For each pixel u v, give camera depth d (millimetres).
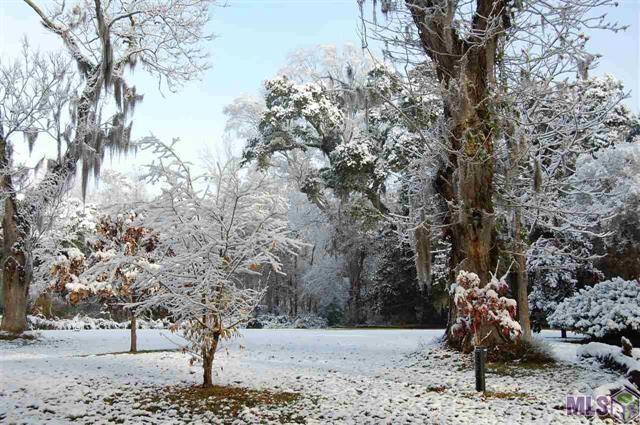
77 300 16172
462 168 12055
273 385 8312
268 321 33031
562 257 18453
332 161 28938
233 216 7480
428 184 13789
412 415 6527
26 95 17781
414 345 15047
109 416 6184
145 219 7551
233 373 9383
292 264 36594
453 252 12727
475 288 8797
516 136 12938
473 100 12336
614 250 20875
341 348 14266
